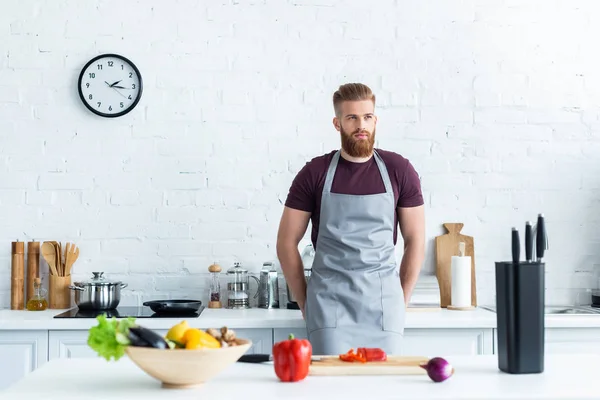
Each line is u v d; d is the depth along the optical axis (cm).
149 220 407
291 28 412
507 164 416
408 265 334
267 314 364
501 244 414
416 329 350
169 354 175
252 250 409
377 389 181
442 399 170
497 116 416
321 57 412
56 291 394
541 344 201
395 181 329
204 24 411
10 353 346
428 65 415
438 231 413
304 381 191
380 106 414
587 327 353
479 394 175
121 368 209
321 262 323
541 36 417
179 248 407
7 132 404
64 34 407
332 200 323
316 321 315
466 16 416
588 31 419
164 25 409
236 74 411
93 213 405
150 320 344
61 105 407
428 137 414
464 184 414
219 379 194
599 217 417
